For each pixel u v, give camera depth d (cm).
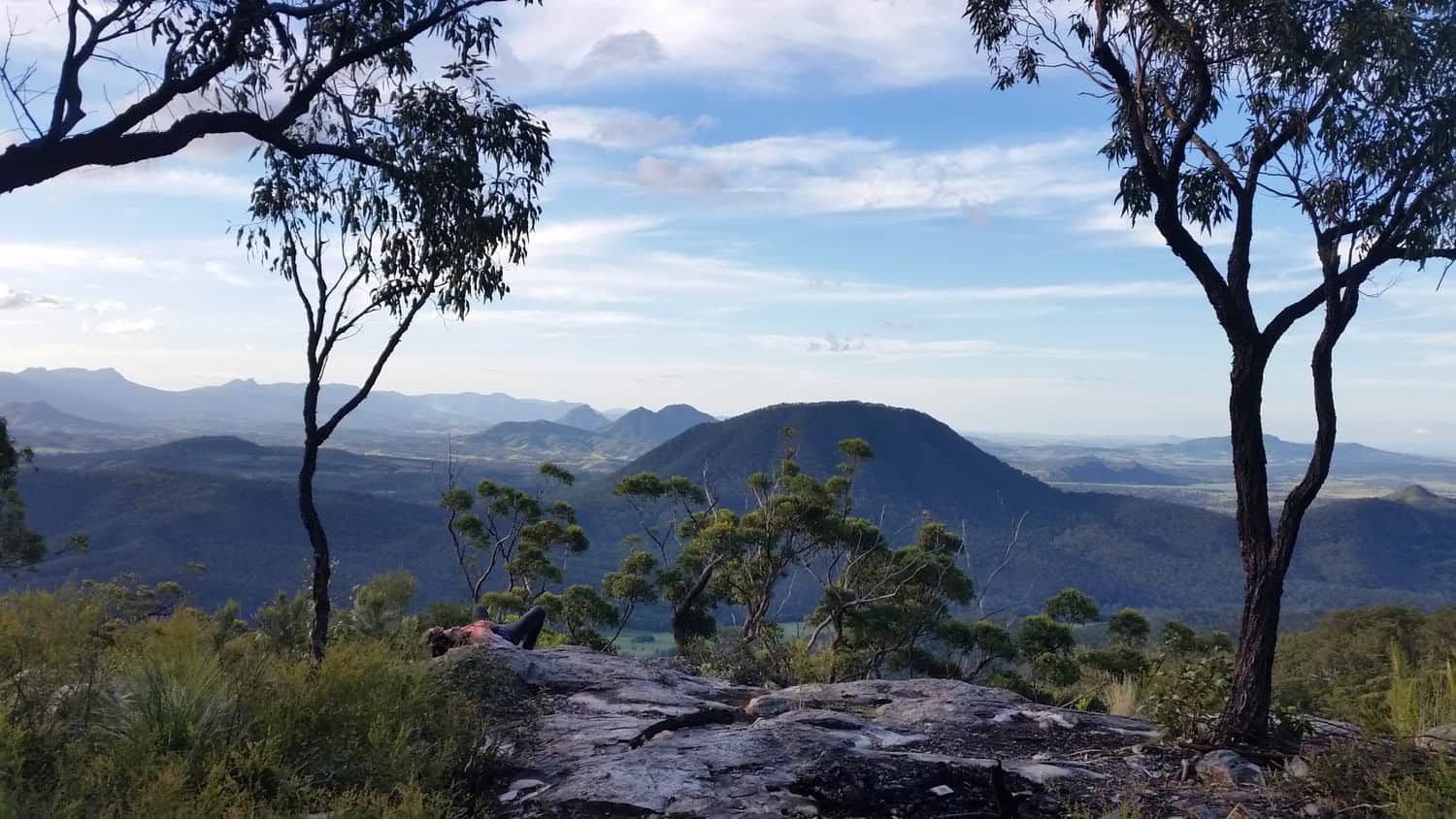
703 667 1167
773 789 421
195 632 472
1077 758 510
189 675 414
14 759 326
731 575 2848
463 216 761
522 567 2814
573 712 583
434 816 341
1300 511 515
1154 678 609
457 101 775
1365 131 530
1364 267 529
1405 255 533
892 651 2770
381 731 408
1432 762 400
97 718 397
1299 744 511
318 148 649
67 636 418
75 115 516
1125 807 377
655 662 824
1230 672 549
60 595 442
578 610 2719
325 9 616
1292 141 546
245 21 578
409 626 724
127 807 318
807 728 540
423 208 759
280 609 734
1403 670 526
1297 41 528
